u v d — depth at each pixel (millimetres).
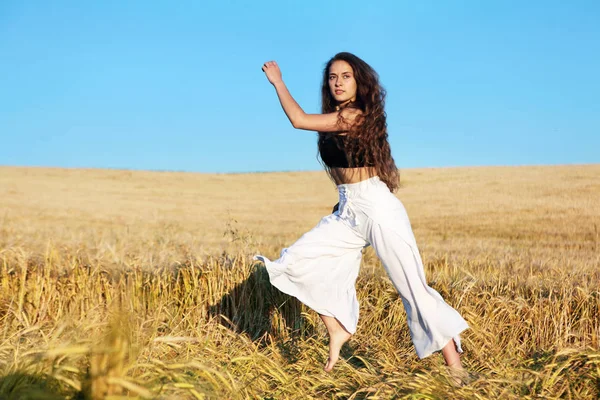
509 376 3264
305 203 33969
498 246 14977
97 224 22422
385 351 4156
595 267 7715
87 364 2395
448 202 30391
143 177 45250
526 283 5641
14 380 2238
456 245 15188
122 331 2248
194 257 5914
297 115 3301
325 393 3256
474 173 41812
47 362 2398
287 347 4285
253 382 3193
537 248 15094
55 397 2047
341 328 3639
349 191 3508
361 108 3395
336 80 3430
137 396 2188
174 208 30609
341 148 3410
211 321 4625
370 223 3439
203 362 3162
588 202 27734
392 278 3475
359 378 3346
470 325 4391
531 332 4590
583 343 4316
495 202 29406
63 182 41156
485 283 5609
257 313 5051
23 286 4715
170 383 2375
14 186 37938
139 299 4816
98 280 5047
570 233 20219
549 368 3229
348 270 3699
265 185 42688
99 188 38844
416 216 26109
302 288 3641
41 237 11688
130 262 5496
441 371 3115
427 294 3404
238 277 5125
